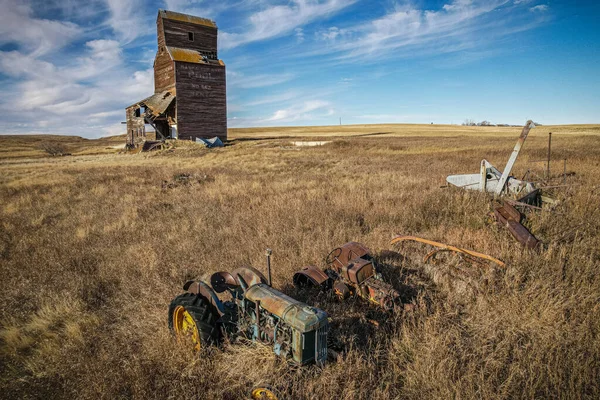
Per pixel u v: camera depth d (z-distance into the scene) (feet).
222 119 168.76
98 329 17.21
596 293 17.29
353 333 15.35
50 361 15.05
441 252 23.11
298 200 38.86
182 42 162.61
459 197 35.22
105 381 13.28
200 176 68.49
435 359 13.46
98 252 26.99
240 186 52.60
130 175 75.10
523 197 32.68
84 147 263.90
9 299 20.27
